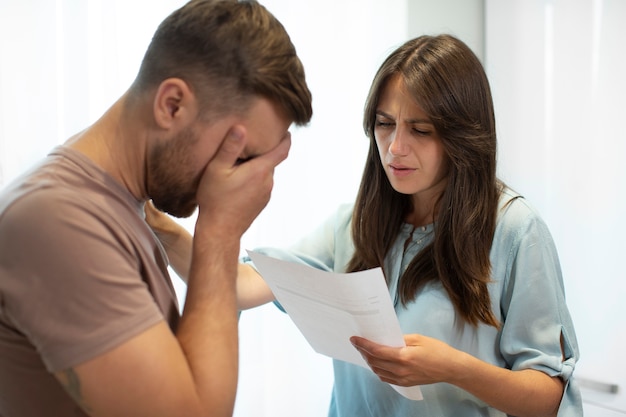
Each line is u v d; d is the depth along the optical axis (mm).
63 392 754
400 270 1290
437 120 1134
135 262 768
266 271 1016
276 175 2000
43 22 1667
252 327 1982
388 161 1199
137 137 796
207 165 812
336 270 1388
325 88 2057
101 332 687
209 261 808
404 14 2139
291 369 2053
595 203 1907
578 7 1919
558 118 1987
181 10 788
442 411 1198
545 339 1164
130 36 1756
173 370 712
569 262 1976
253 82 763
